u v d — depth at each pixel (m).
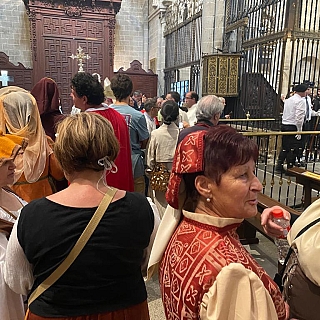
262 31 7.57
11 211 1.41
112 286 0.97
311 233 1.07
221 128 0.87
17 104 1.75
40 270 0.95
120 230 0.96
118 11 12.16
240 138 0.82
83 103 2.23
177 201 0.91
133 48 13.60
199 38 9.60
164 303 0.89
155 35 12.82
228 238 0.82
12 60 11.91
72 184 1.02
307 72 9.38
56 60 11.73
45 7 11.25
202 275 0.75
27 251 0.93
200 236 0.82
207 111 2.40
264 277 0.79
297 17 6.67
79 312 0.94
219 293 0.71
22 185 1.81
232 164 0.80
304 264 1.04
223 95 7.97
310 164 5.95
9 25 11.72
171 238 0.92
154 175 2.81
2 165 1.37
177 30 11.27
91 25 11.91
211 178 0.83
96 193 1.00
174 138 2.76
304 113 5.46
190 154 0.85
